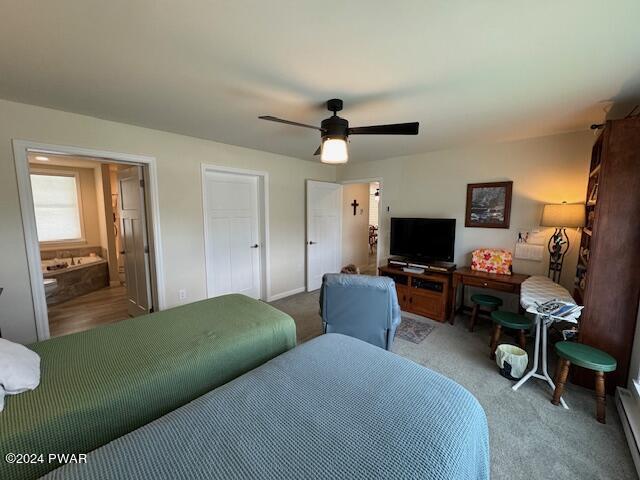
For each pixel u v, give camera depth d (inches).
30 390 46.6
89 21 50.2
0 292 84.4
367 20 50.2
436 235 150.1
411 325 135.3
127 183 133.7
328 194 203.0
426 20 50.1
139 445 35.0
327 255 207.3
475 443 39.4
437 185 157.1
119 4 45.8
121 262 220.1
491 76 70.9
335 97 83.6
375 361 55.3
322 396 44.5
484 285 125.7
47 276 166.6
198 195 135.7
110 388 48.2
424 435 36.6
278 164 170.6
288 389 46.2
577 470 60.2
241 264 163.6
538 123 106.7
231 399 43.8
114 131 108.8
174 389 55.2
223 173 151.0
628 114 95.2
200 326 73.4
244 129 117.3
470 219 145.6
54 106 92.7
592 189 100.1
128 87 77.9
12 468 38.4
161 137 121.6
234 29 52.9
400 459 32.9
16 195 92.2
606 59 62.4
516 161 131.2
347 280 89.9
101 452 34.0
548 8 46.5
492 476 59.1
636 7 45.7
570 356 75.7
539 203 126.1
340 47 58.9
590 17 48.6
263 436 36.4
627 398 76.2
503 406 79.7
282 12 48.1
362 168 193.2
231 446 34.9
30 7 46.0
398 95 82.2
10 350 49.2
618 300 81.8
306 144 142.9
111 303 170.7
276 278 176.7
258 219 170.2
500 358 94.1
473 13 48.0
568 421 74.0
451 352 110.0
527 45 57.6
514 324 98.8
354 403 42.8
